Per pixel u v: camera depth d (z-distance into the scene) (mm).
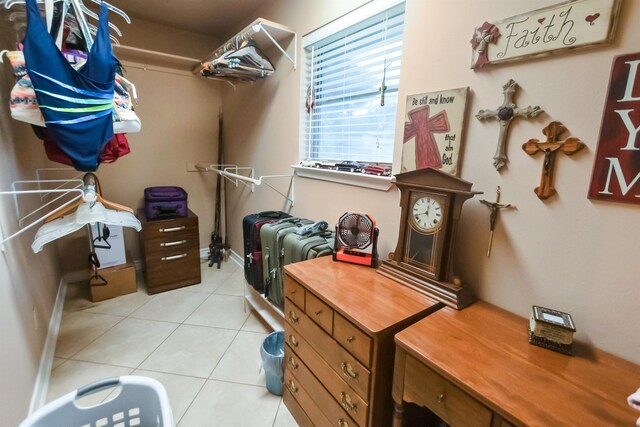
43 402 1556
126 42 2846
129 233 3182
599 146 824
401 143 1410
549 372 751
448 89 1171
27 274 1654
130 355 1933
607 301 846
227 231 3686
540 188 944
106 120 1253
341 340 1074
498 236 1066
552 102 903
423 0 1242
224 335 2156
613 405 654
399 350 886
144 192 2932
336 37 1814
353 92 1792
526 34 931
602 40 790
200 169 3484
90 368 1813
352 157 1865
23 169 1785
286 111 2295
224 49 2373
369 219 1390
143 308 2504
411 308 1042
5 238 1341
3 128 1482
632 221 788
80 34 1428
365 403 994
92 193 1343
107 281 2629
